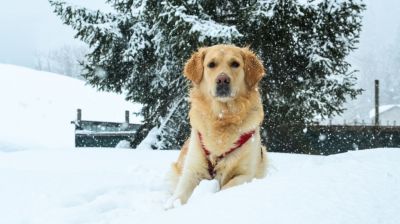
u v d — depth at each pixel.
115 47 13.98
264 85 12.20
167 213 2.31
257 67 4.58
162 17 11.34
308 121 13.22
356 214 1.75
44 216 3.20
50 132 26.91
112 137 17.02
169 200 3.65
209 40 10.52
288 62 12.40
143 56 13.91
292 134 13.20
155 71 14.21
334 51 12.42
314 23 11.85
